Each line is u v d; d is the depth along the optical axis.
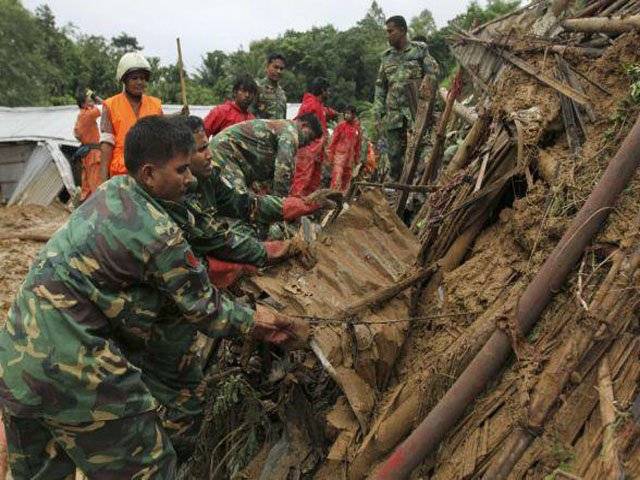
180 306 2.24
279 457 2.79
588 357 1.98
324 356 2.51
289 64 29.17
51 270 2.12
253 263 2.92
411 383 2.44
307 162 5.08
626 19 2.75
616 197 2.12
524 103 2.85
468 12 16.70
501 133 2.91
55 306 2.09
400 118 6.30
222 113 5.59
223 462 3.17
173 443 2.94
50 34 38.19
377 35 29.06
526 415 1.96
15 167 12.78
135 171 2.23
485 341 2.24
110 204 2.18
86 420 2.14
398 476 2.15
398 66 6.28
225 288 2.96
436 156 3.93
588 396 1.94
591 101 2.65
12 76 31.16
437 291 2.70
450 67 15.76
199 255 2.88
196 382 2.90
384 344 2.54
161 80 31.80
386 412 2.38
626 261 2.03
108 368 2.13
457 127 6.01
